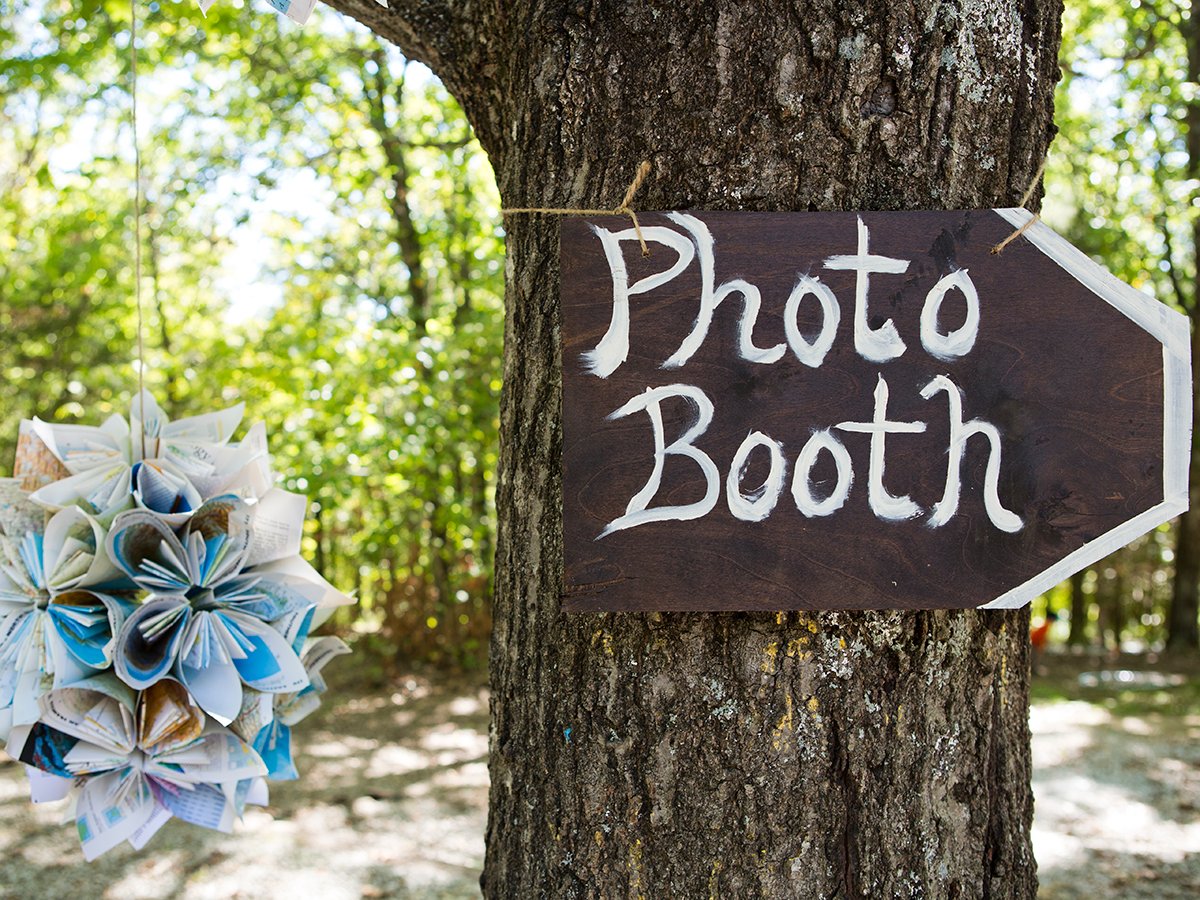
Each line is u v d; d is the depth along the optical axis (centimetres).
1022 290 120
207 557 126
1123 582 1045
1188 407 119
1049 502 119
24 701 114
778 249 118
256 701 126
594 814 124
